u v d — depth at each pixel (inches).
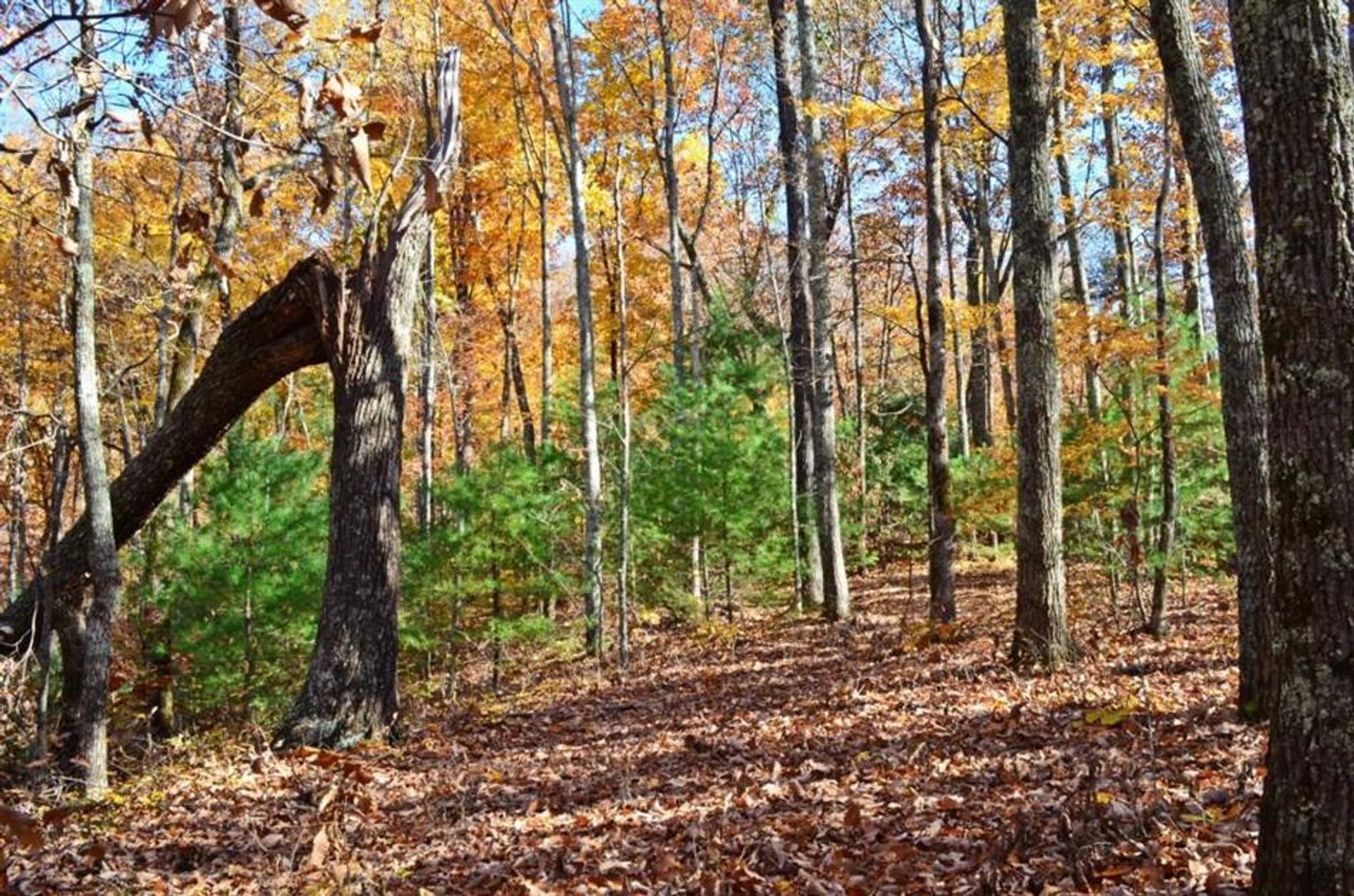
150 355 376.2
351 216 597.6
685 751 327.9
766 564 623.2
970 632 527.2
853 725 336.8
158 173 379.9
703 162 1015.0
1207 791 215.9
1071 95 517.7
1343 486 125.2
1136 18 481.4
